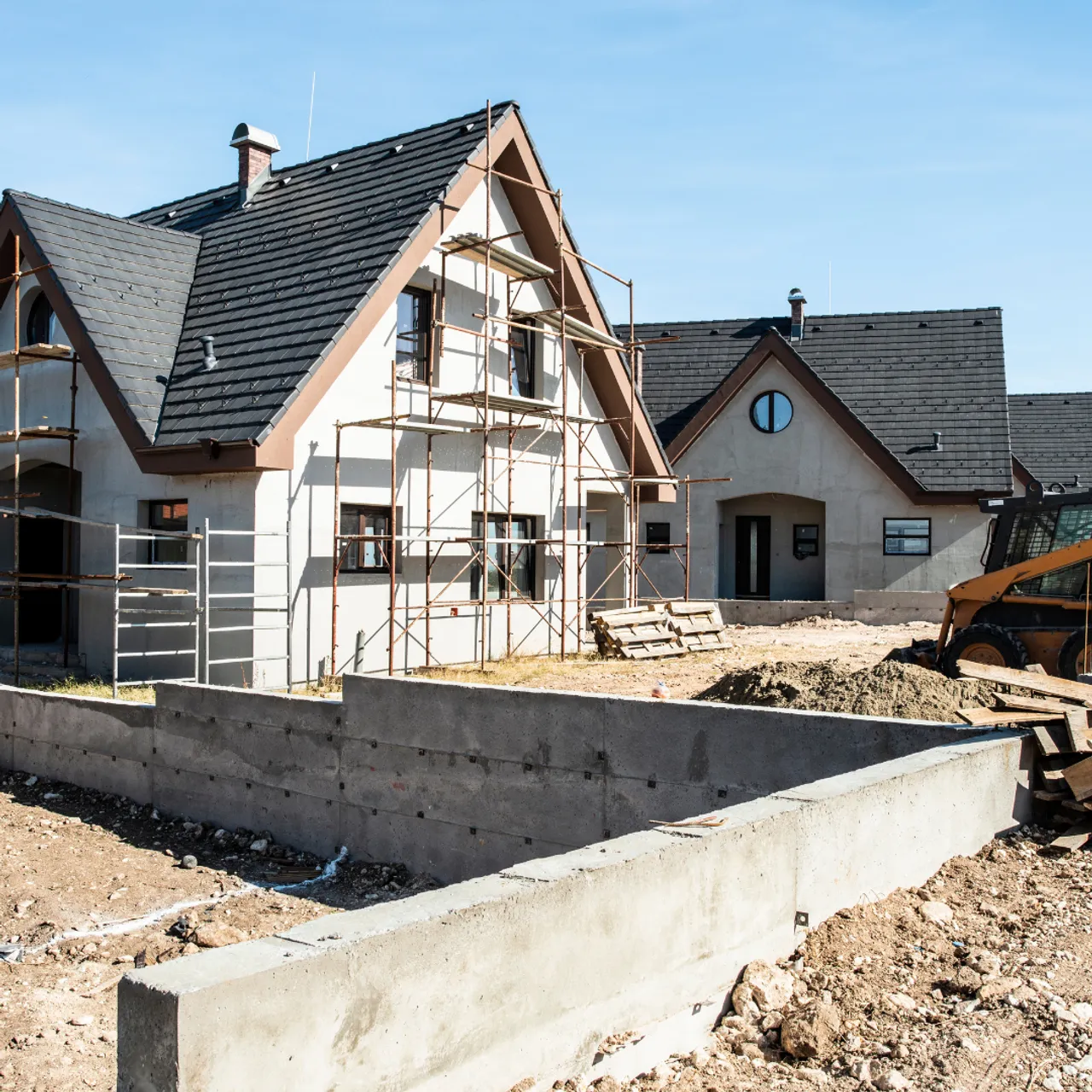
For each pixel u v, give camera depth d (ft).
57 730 43.52
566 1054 14.61
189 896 31.68
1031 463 113.19
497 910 13.78
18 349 54.70
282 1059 11.60
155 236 65.31
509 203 64.95
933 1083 14.56
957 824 22.71
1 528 67.31
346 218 60.39
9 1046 21.13
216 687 39.55
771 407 97.71
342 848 35.94
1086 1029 15.72
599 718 30.68
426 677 53.72
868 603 83.10
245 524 49.70
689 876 16.44
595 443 71.51
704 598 99.14
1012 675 28.32
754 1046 16.22
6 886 31.50
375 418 54.70
